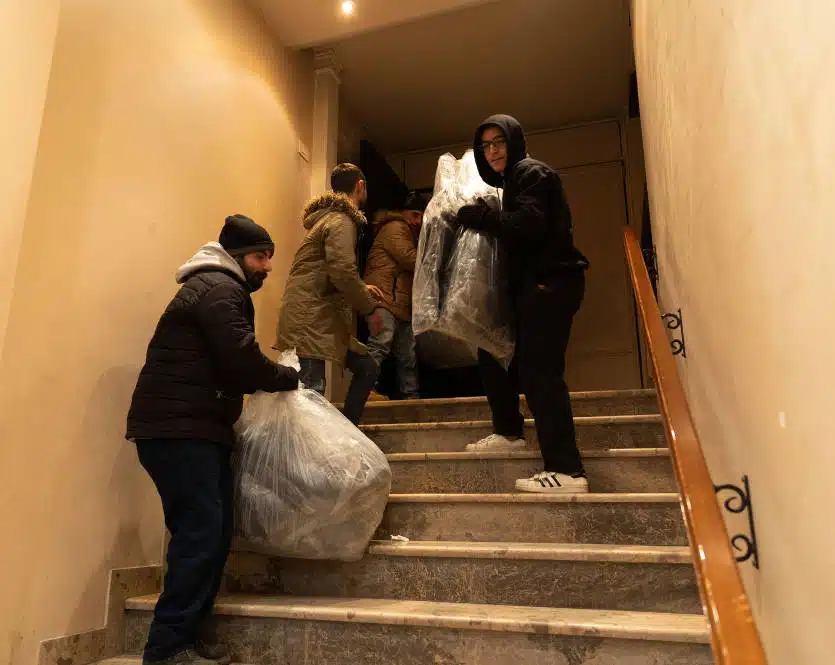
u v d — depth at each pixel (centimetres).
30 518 157
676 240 175
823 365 65
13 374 157
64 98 183
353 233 244
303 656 159
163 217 220
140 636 178
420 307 218
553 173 206
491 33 365
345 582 186
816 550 70
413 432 262
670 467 206
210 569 160
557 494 191
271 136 309
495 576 172
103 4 203
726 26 99
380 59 385
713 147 113
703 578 88
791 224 73
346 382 360
